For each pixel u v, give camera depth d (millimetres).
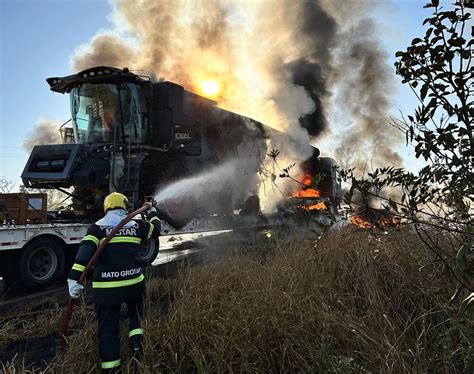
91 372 3352
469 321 2975
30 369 3541
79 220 8055
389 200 2092
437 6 1670
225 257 5895
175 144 9188
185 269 5805
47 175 7902
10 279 6512
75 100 9078
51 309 4977
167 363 3324
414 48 1757
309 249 4801
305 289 4023
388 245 4227
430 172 2004
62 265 6957
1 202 6602
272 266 4742
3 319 4859
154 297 5234
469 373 2713
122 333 3957
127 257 3623
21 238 6348
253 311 3592
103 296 3461
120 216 3764
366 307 3840
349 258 4500
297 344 3246
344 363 2881
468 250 1902
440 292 3615
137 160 8336
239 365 3150
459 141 1771
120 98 8430
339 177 2357
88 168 7887
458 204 2002
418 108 1817
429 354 3092
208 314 3611
